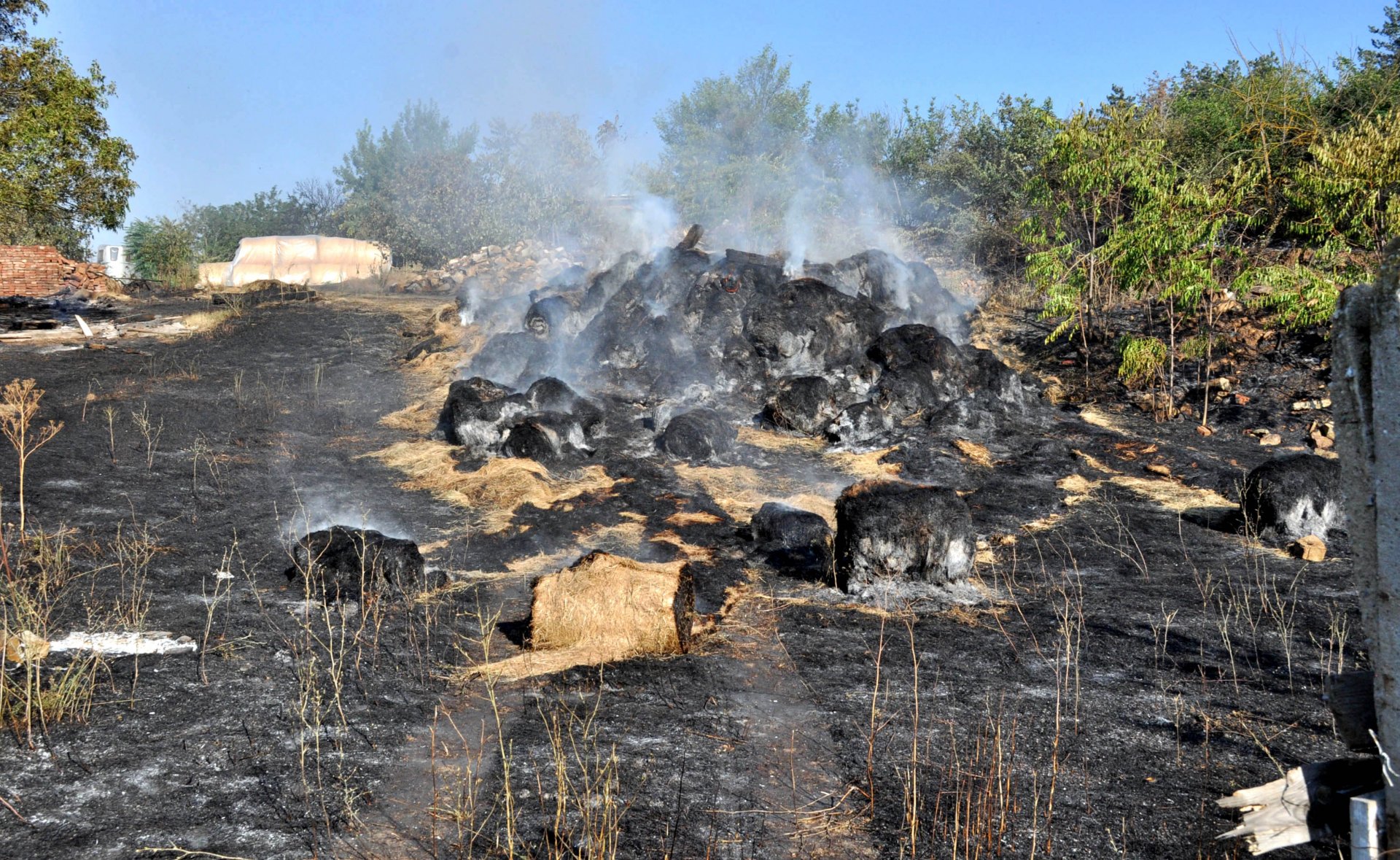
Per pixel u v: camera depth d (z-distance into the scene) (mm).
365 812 3523
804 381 11445
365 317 18906
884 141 32812
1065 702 4688
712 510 8617
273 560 6934
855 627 5852
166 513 8008
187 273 30422
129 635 5223
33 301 22766
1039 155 21547
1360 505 2664
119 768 3771
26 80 26672
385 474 9664
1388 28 21609
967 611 6188
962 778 3893
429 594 6312
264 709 4371
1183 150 16969
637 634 5250
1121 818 3580
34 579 6066
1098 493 9305
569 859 3230
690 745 4148
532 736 4191
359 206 41156
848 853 3340
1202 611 6199
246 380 13547
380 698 4559
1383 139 11891
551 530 7930
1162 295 12148
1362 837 2680
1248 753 4129
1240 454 10492
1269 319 13320
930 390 11828
